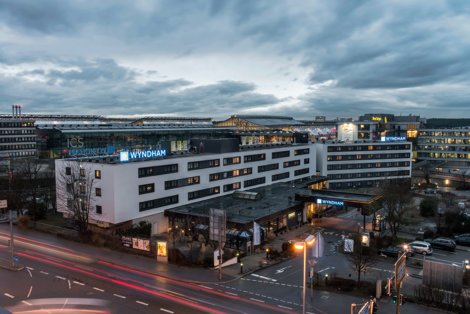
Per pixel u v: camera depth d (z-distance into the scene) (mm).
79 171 85625
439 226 84938
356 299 50438
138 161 85562
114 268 61312
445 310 47375
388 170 159500
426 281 52906
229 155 106438
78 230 80000
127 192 81688
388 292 45250
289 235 84062
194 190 96625
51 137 167875
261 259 67062
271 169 122000
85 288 52969
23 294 50812
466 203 115750
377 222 86500
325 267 63406
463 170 175625
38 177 124188
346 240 64125
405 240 79625
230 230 74125
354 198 89938
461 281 50531
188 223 81688
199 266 62562
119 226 81375
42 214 94438
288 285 55281
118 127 197125
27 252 69062
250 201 95750
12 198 102625
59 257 66500
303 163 137250
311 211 98562
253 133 188625
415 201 120438
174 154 100750
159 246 64500
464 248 75312
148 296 50531
